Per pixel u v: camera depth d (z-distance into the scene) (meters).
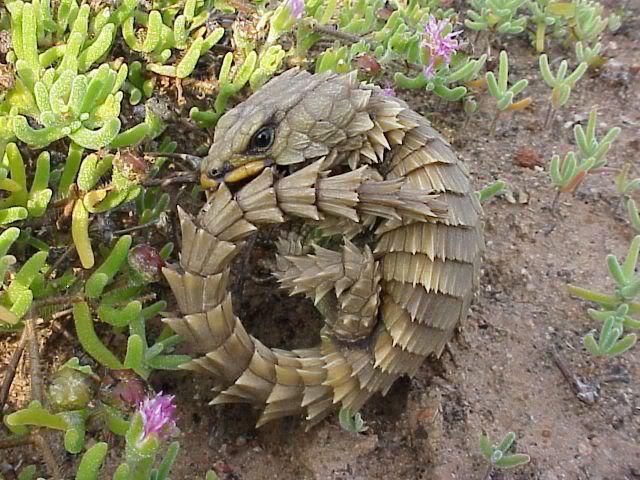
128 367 0.12
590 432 0.14
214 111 0.17
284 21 0.16
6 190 0.14
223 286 0.12
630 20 0.26
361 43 0.18
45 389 0.12
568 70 0.23
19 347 0.13
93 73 0.13
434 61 0.18
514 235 0.18
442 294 0.13
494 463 0.13
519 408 0.15
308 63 0.19
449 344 0.16
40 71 0.14
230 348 0.12
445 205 0.12
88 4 0.16
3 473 0.13
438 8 0.24
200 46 0.15
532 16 0.24
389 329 0.13
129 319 0.13
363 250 0.13
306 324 0.16
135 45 0.16
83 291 0.13
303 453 0.14
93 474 0.11
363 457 0.14
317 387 0.13
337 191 0.12
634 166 0.20
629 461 0.14
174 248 0.16
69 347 0.15
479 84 0.21
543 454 0.14
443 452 0.14
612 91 0.22
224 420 0.15
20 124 0.12
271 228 0.17
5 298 0.12
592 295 0.15
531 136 0.21
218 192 0.12
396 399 0.15
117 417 0.12
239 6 0.18
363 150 0.13
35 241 0.14
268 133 0.12
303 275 0.13
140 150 0.15
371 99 0.13
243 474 0.14
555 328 0.16
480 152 0.20
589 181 0.20
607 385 0.15
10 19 0.15
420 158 0.13
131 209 0.15
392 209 0.12
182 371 0.15
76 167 0.14
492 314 0.16
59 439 0.14
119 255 0.13
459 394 0.15
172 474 0.14
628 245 0.18
